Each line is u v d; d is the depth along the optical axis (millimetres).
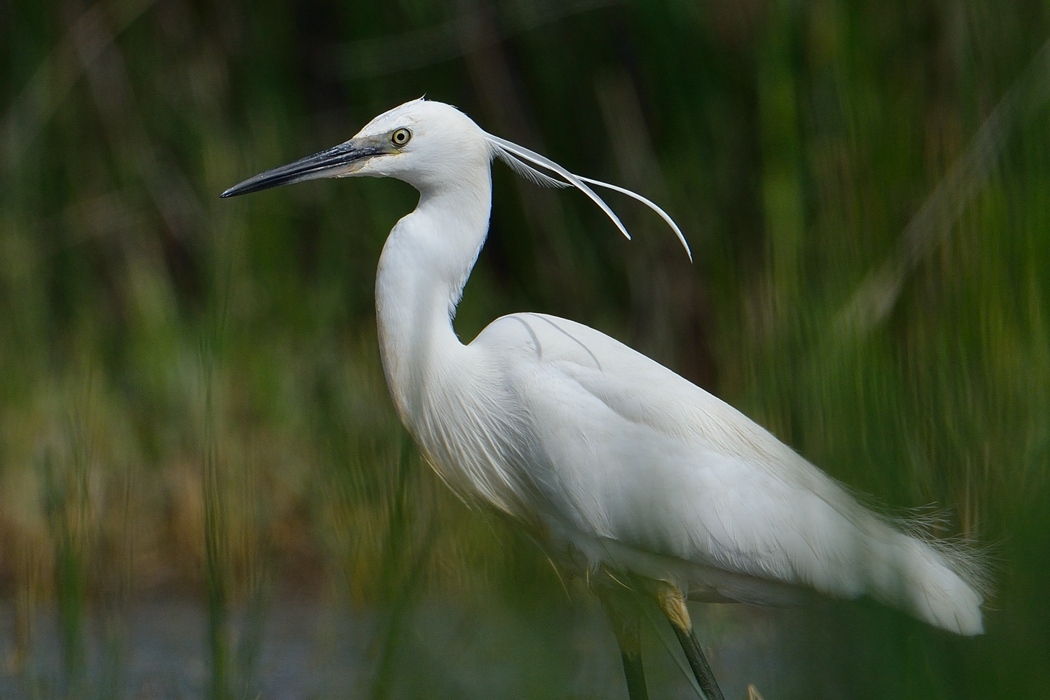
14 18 15430
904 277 8914
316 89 16312
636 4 13219
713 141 13047
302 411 12781
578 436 7480
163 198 15359
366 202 14641
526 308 14461
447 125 7598
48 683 8219
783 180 10234
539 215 14570
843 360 6965
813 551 7309
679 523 7285
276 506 11711
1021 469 6863
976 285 8211
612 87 14195
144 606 10688
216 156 14508
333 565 10773
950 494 7332
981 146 8938
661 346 13680
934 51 10688
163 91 15648
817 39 10820
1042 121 8180
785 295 8484
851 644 5543
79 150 15586
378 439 10977
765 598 7625
